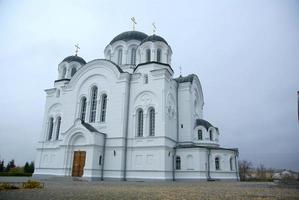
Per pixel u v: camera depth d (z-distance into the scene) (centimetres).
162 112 3828
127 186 2372
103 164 3953
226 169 4119
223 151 4162
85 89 4566
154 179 3606
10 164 7225
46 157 4578
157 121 3834
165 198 1395
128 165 3853
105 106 4344
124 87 4156
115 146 3941
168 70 4069
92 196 1450
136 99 4116
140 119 4059
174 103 4406
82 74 4644
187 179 3844
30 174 5534
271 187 2369
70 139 4088
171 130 4109
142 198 1381
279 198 1430
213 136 4675
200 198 1415
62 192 1666
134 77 4234
